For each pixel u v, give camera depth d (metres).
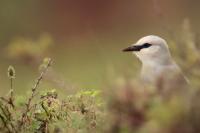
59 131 10.23
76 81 20.45
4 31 34.66
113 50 29.98
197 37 13.29
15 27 35.00
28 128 10.32
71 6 36.31
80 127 9.99
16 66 26.62
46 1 36.31
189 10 35.12
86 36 33.97
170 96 9.31
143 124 9.09
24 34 35.00
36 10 35.88
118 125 9.36
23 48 19.48
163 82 10.02
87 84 16.97
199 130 8.72
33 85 11.42
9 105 10.89
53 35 35.69
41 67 11.43
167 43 13.96
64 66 29.25
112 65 11.76
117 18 36.66
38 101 10.63
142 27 35.72
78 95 10.41
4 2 35.25
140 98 9.20
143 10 36.84
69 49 33.31
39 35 35.22
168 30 13.84
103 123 9.84
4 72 27.77
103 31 35.94
